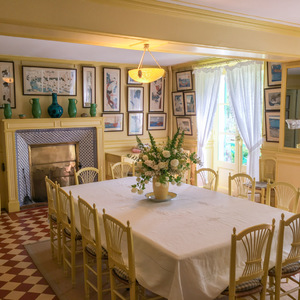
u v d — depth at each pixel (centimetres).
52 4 265
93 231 309
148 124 734
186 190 388
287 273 255
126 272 239
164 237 245
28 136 577
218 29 359
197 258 220
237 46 376
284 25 399
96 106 644
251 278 223
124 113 701
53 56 580
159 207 321
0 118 568
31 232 477
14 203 568
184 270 215
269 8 332
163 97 744
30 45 476
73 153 632
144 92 719
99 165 648
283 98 490
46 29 269
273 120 530
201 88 655
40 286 329
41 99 607
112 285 262
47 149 605
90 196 370
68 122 603
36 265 372
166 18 322
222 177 679
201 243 234
